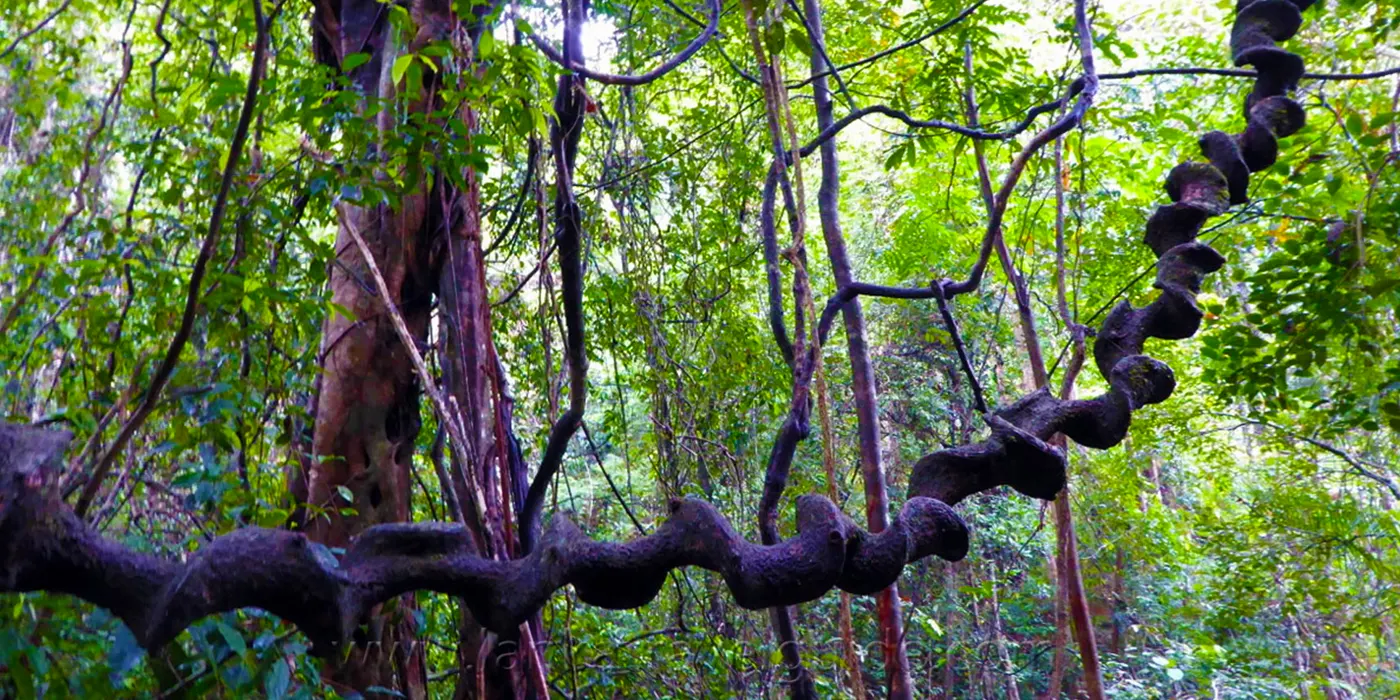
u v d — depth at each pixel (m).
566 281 3.29
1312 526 7.77
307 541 1.01
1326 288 4.94
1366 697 8.64
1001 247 6.26
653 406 6.18
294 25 4.15
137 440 2.92
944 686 9.84
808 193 10.55
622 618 6.44
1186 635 10.80
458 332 3.37
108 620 2.29
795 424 3.37
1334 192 4.89
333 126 3.04
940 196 8.98
